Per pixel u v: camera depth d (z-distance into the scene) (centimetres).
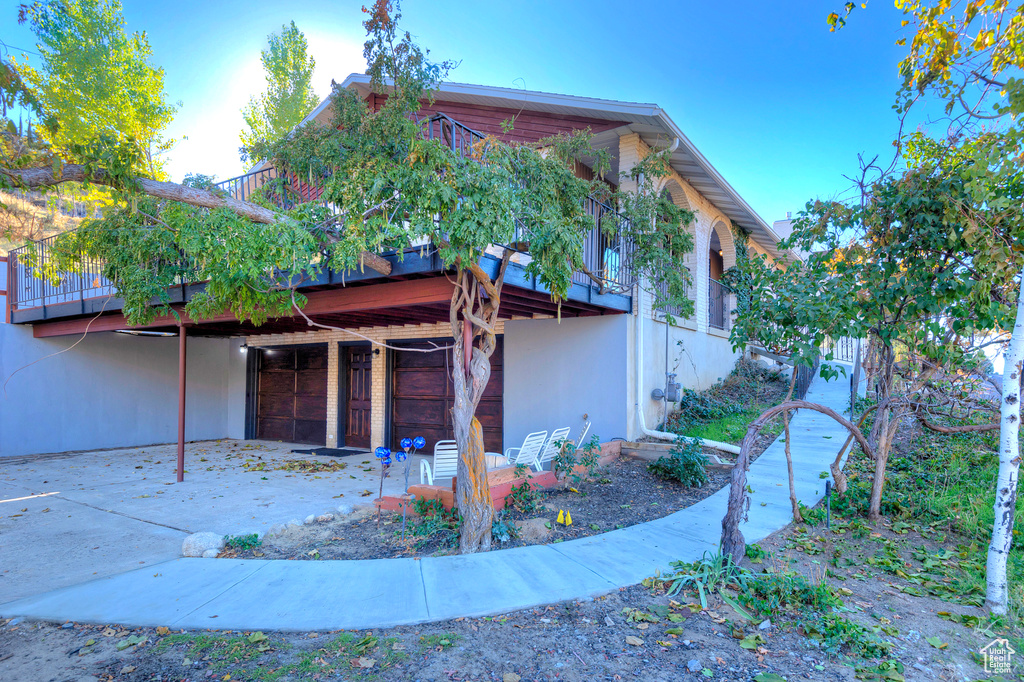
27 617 390
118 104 1037
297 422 1385
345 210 512
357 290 706
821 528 561
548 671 320
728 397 1142
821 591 389
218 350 1509
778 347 579
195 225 453
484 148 568
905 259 530
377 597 413
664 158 841
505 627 371
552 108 875
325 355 1323
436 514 593
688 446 750
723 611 388
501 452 1048
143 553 531
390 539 552
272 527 595
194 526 620
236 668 322
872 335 633
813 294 521
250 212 466
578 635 361
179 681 310
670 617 377
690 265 1113
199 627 371
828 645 339
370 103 909
